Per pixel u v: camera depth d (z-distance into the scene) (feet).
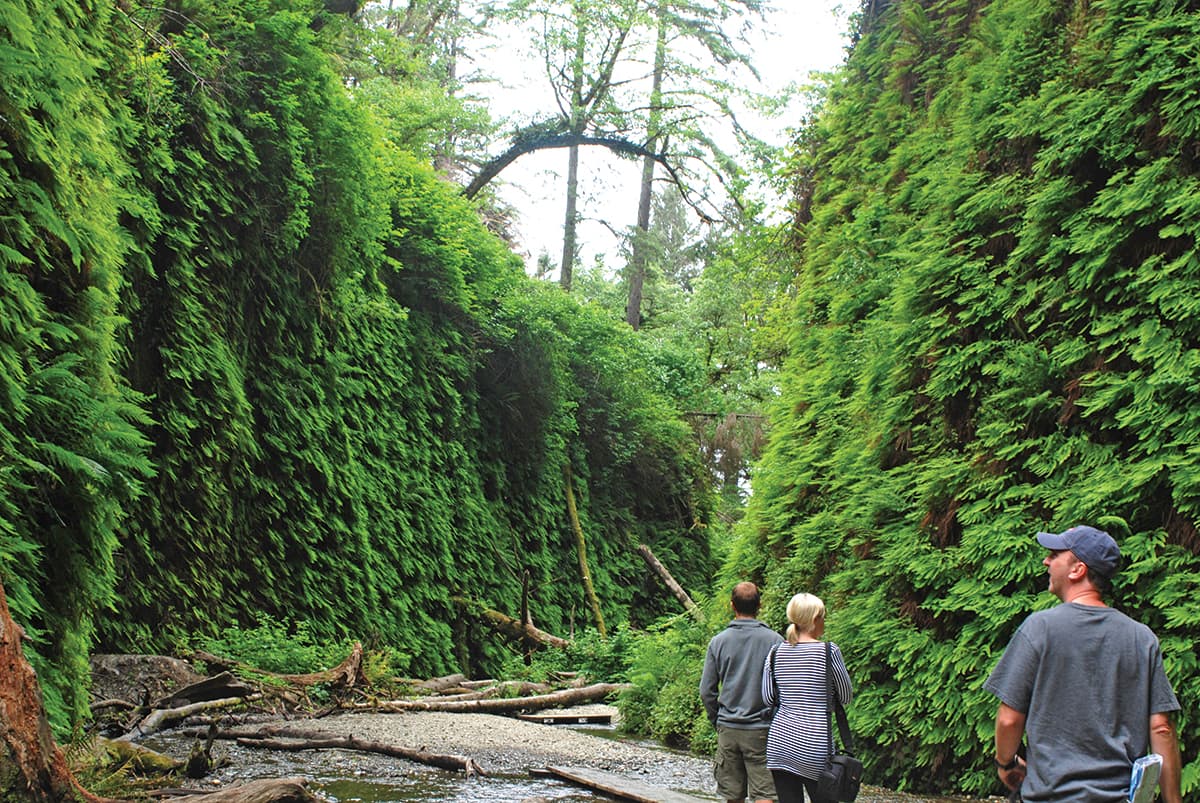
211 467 45.85
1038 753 11.10
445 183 75.25
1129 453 23.57
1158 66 23.97
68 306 24.02
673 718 35.73
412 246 66.69
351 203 55.21
